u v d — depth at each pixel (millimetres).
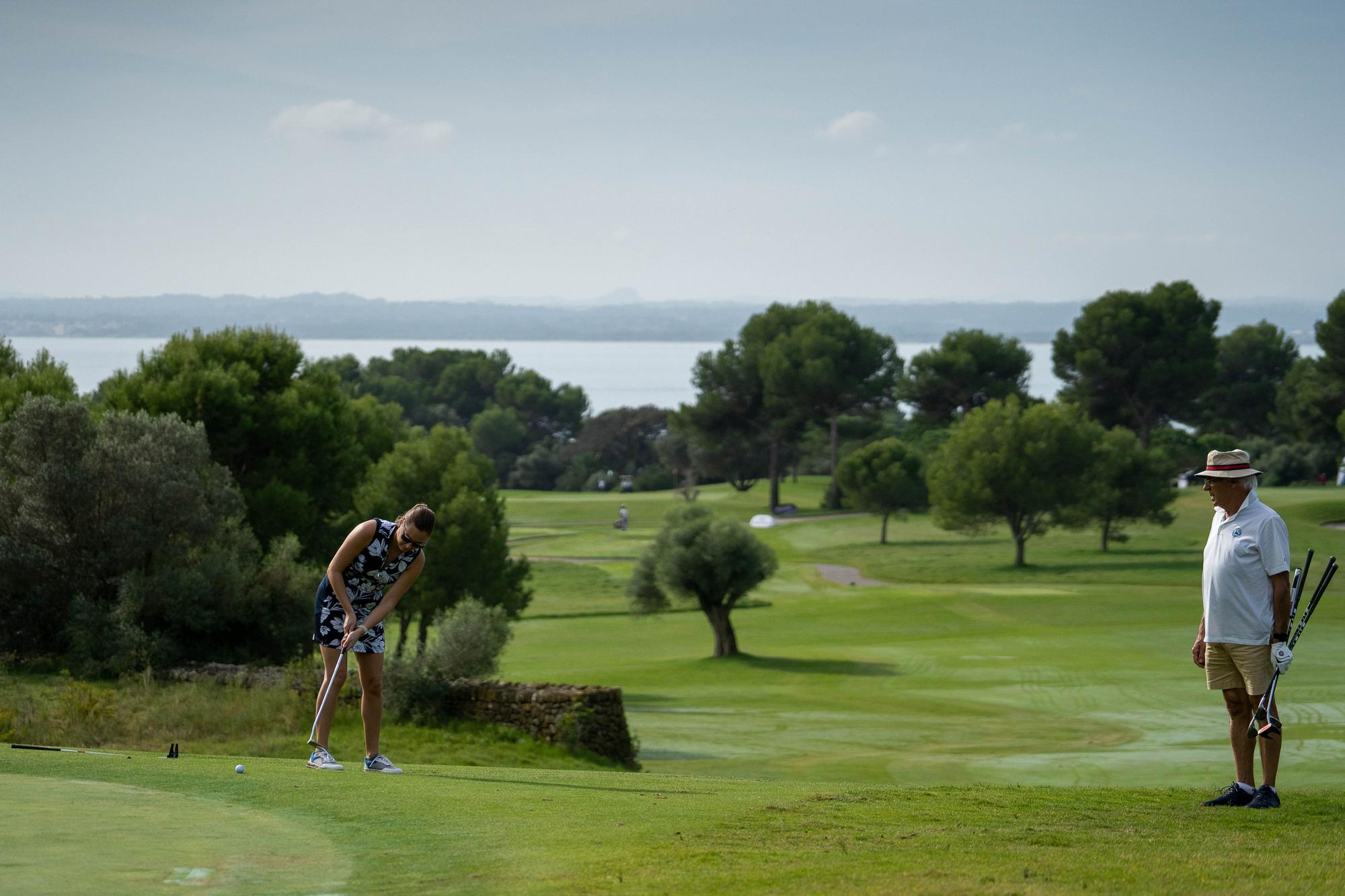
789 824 5684
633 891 3996
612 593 70625
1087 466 76938
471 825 5215
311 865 4285
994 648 45281
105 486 22797
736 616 60125
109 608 21938
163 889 3807
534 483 155875
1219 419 136625
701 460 130250
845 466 94750
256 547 25281
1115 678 36188
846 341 109500
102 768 6660
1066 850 5047
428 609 34938
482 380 175625
